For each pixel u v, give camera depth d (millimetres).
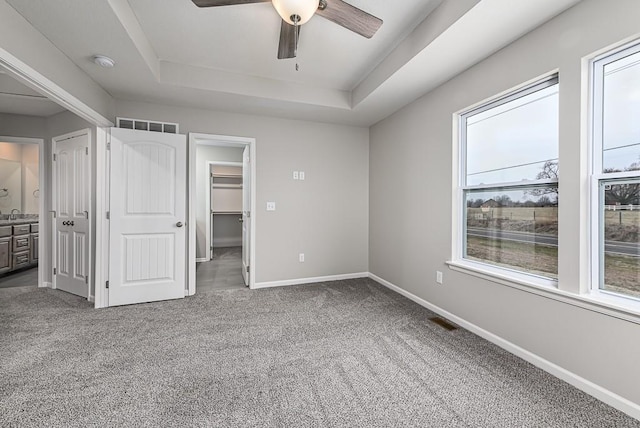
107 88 2908
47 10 1774
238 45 2525
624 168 1588
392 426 1431
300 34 2357
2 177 4930
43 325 2566
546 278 2004
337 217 4195
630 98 1562
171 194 3287
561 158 1809
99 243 3016
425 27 2152
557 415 1500
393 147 3656
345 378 1819
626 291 1594
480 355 2094
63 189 3631
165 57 2723
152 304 3139
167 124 3373
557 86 1924
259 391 1691
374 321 2701
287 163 3916
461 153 2689
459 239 2713
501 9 1735
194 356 2070
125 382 1762
